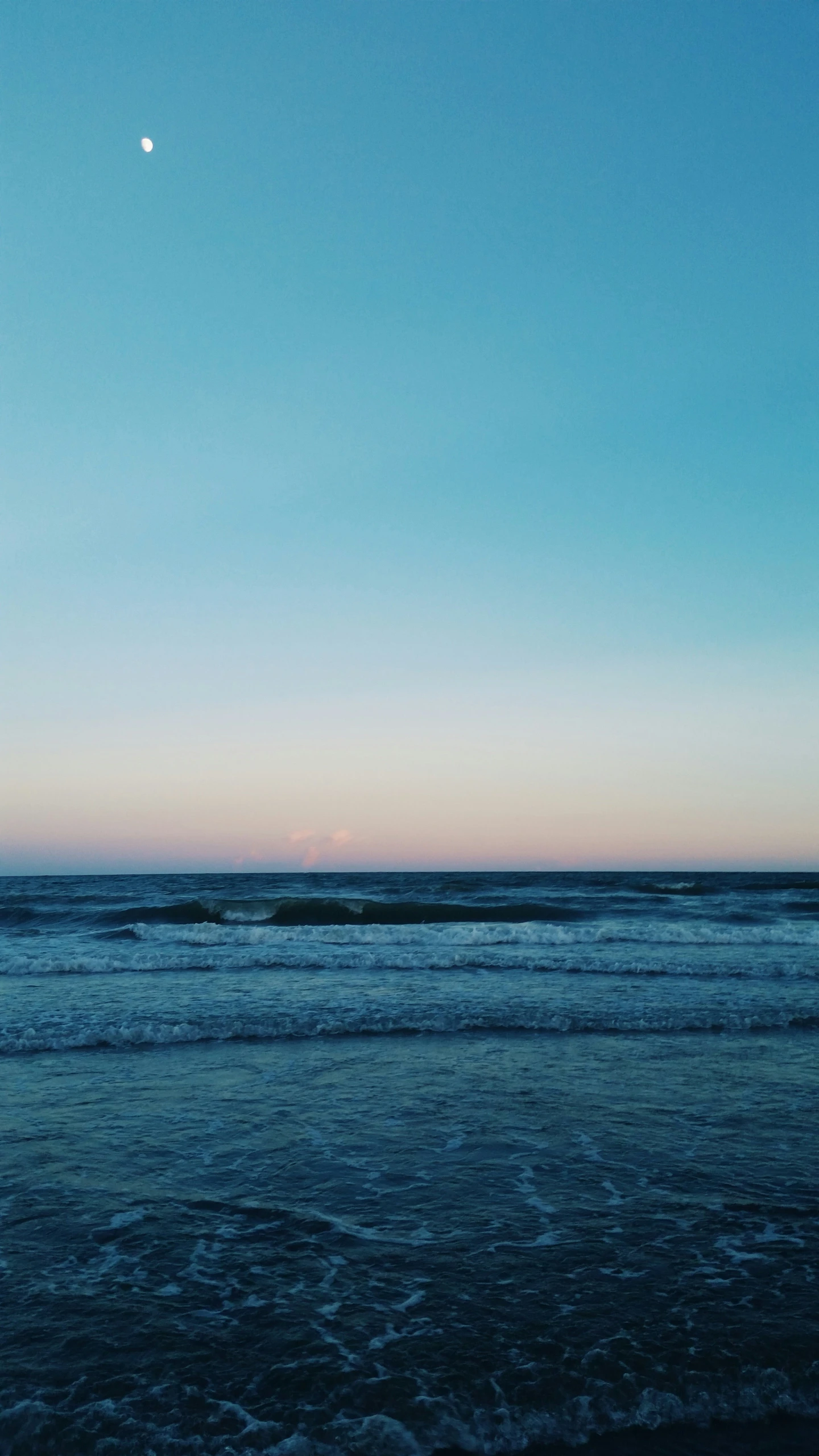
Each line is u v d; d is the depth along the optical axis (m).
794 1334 4.58
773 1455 3.78
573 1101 8.64
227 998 13.77
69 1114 8.22
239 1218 6.02
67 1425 3.82
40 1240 5.66
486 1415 3.95
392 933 21.95
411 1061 10.14
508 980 15.62
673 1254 5.48
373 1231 5.82
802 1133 7.71
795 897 39.81
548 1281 5.14
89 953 19.36
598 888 46.91
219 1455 3.66
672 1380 4.19
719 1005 13.13
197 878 86.75
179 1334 4.57
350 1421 3.88
